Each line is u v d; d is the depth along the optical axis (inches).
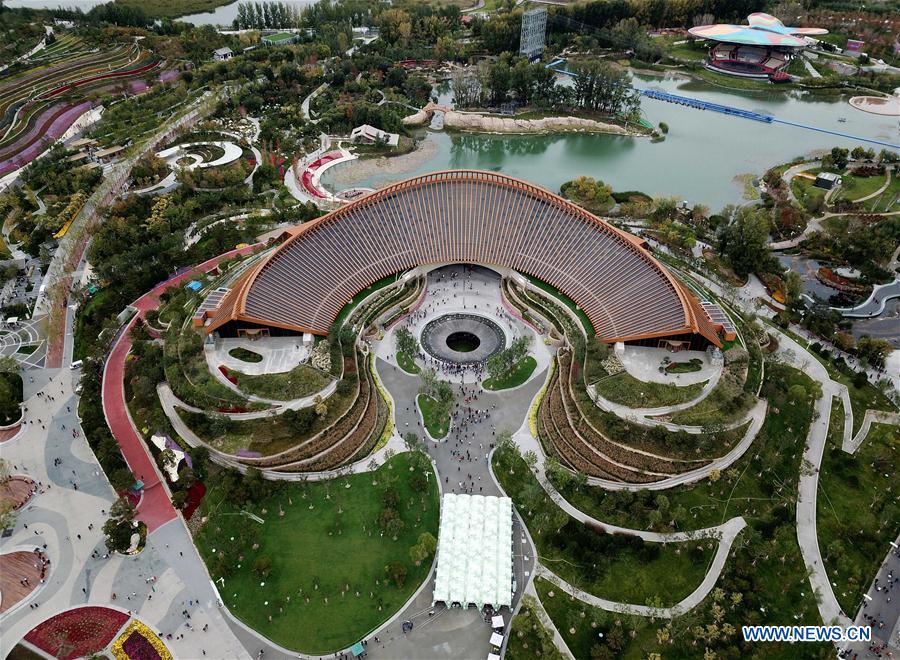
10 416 5954.7
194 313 6865.2
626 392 5880.9
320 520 5073.8
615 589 4635.8
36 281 7790.4
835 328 7288.4
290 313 6599.4
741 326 6934.1
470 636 4387.3
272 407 5772.6
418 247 7578.7
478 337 6998.0
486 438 5807.1
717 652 4247.0
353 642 4335.6
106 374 6471.5
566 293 7121.1
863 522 5123.0
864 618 4517.7
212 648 4296.3
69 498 5255.9
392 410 6082.7
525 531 5029.5
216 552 4854.8
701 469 5423.2
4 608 4505.4
